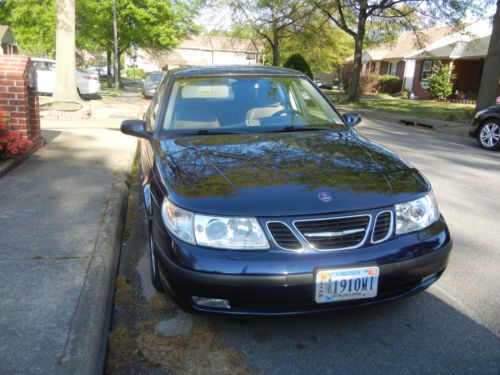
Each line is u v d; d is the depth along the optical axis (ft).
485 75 47.52
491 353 8.45
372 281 8.14
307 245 8.02
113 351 8.56
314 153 10.48
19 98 20.75
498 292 10.69
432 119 50.96
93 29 94.12
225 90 13.48
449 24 65.57
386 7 69.97
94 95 71.41
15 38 93.76
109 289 10.43
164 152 10.80
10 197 15.74
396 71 122.01
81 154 22.79
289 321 9.48
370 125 46.01
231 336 9.00
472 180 21.29
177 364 8.18
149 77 64.85
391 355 8.42
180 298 8.39
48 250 11.55
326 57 125.90
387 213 8.57
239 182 8.93
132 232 14.76
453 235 14.28
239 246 8.04
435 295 10.51
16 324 8.40
